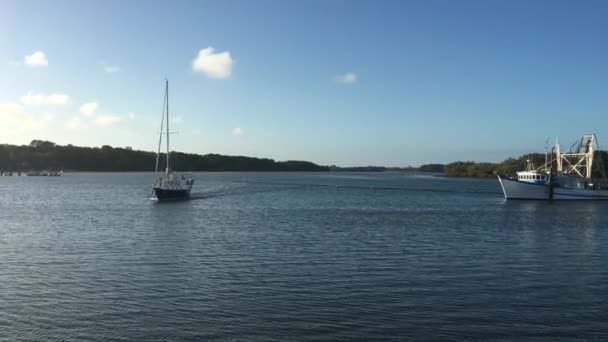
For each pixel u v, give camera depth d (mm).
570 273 32219
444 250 40062
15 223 58219
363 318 23094
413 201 100812
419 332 21469
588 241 46094
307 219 64000
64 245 41812
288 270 32281
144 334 21172
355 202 96938
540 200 103375
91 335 21062
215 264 34031
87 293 26859
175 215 68125
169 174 98125
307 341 20469
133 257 36469
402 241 44656
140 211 73938
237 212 73500
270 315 23406
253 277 30359
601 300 26203
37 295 26469
